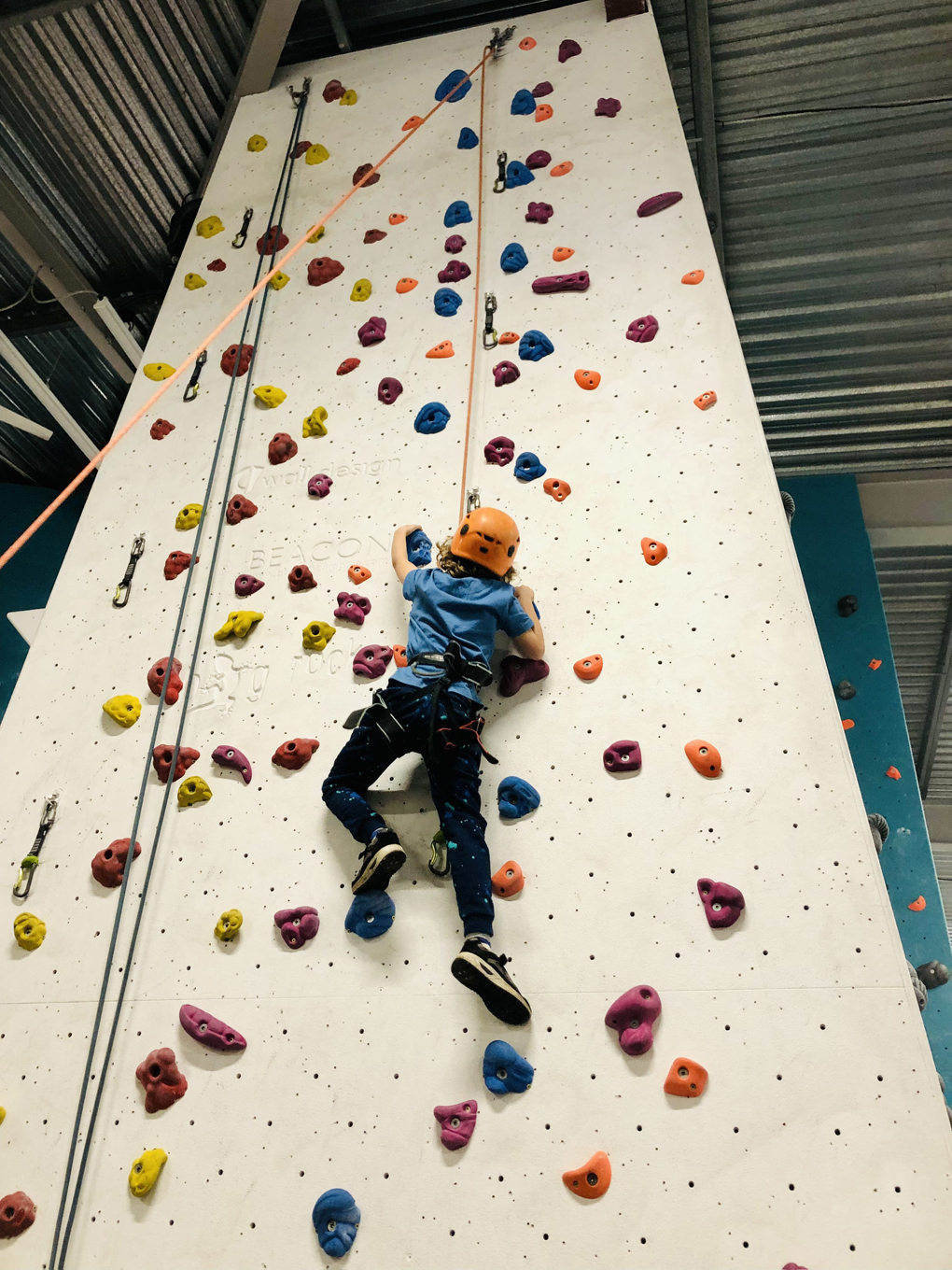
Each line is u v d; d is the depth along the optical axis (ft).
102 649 8.32
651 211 9.72
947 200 13.67
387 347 9.60
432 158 11.39
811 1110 5.15
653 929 5.86
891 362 15.79
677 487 7.75
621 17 11.97
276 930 6.41
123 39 12.28
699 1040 5.45
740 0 12.16
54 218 13.82
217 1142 5.73
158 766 7.39
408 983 5.98
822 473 17.98
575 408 8.47
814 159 13.44
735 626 6.95
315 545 8.39
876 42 12.35
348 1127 5.60
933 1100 5.08
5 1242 5.66
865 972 5.50
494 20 13.70
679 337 8.66
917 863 14.33
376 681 7.40
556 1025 5.64
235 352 10.10
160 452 9.68
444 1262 5.08
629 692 6.82
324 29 13.88
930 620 19.77
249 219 11.66
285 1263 5.25
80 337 15.56
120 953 6.60
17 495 17.57
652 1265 4.88
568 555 7.61
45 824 7.36
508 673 6.97
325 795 6.31
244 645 7.95
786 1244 4.83
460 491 8.25
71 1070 6.20
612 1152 5.22
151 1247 5.47
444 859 6.28
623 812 6.32
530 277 9.59
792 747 6.35
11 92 12.12
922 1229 4.75
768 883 5.89
